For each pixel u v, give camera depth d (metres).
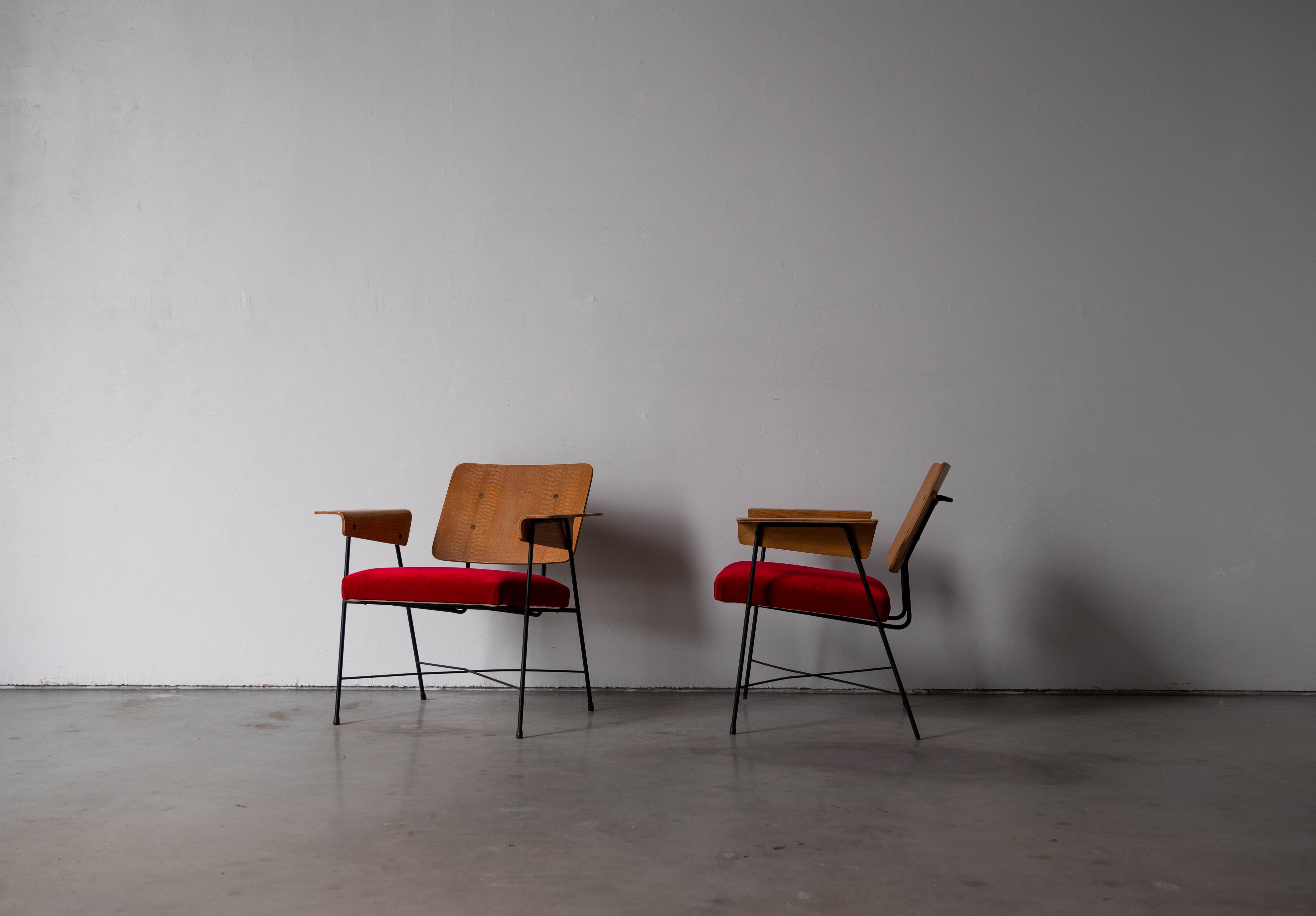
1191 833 1.70
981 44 3.30
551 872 1.47
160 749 2.27
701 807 1.82
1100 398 3.24
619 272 3.24
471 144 3.25
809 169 3.27
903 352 3.24
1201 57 3.31
